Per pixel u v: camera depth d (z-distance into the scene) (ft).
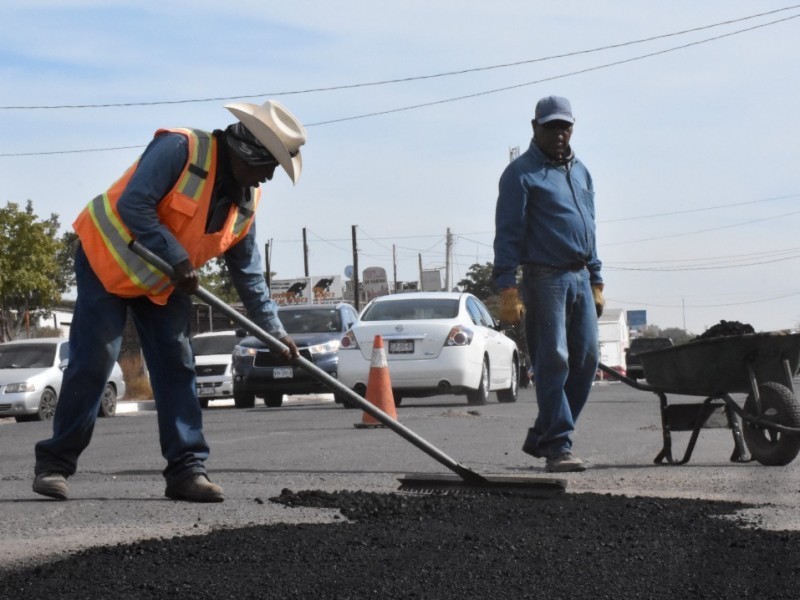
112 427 46.85
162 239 17.66
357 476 23.90
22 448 35.06
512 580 12.67
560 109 24.20
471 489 19.10
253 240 19.56
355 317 70.13
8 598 12.14
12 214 131.54
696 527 15.84
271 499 19.25
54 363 68.18
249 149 18.01
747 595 12.12
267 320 19.53
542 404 24.47
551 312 24.25
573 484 22.00
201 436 19.58
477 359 52.75
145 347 19.36
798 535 15.26
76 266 18.75
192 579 12.68
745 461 26.03
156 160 17.79
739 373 24.79
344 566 13.26
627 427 38.55
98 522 17.28
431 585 12.46
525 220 24.35
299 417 48.70
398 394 53.31
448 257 237.86
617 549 14.28
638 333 340.80
